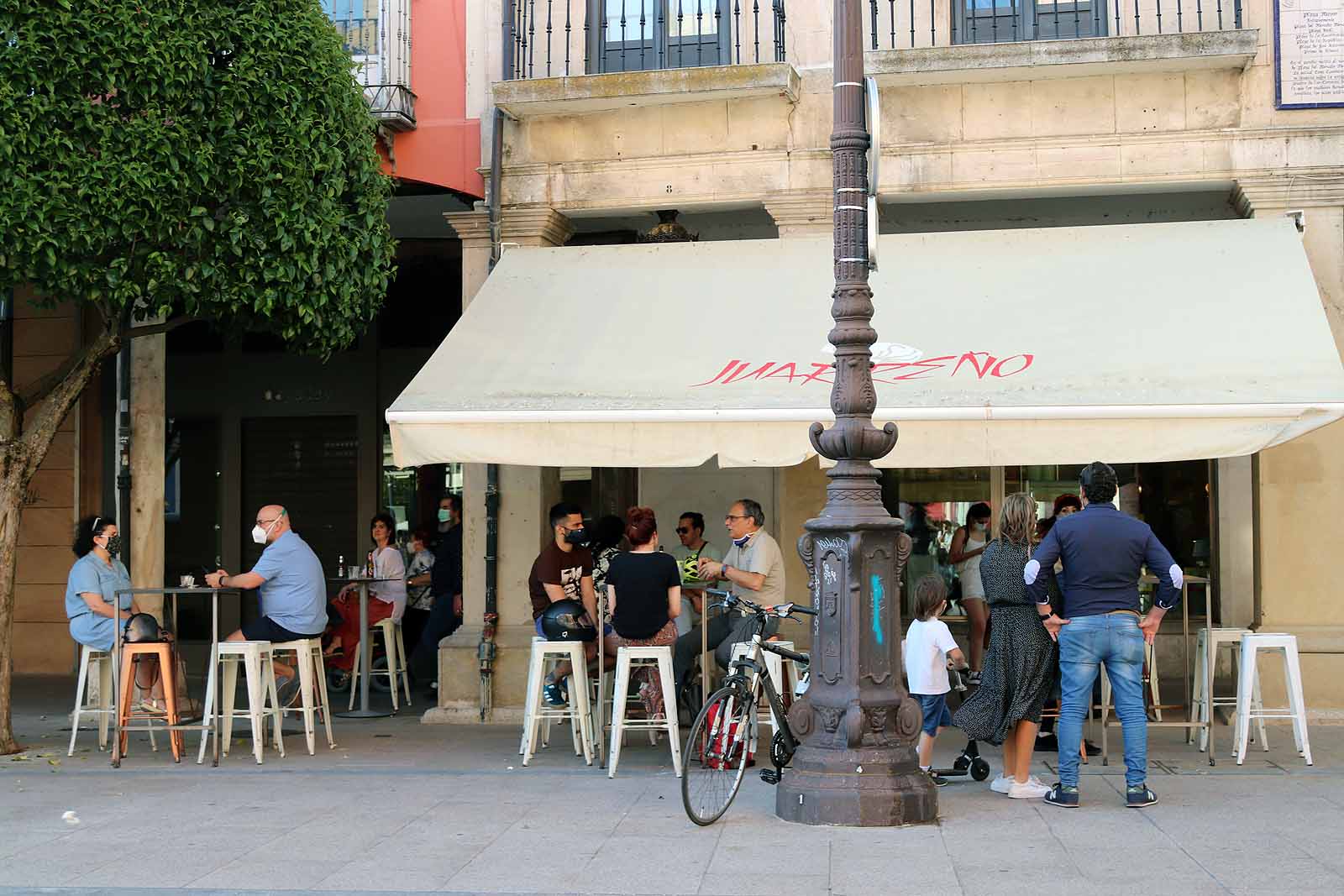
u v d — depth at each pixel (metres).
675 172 11.60
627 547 13.45
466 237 11.90
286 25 9.74
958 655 8.62
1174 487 13.67
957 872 6.14
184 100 9.31
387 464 15.66
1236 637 9.19
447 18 12.05
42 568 15.33
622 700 8.84
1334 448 10.61
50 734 11.06
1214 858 6.36
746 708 7.65
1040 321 9.62
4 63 8.73
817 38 11.46
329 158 9.88
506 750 10.02
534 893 5.90
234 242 9.45
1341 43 10.73
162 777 8.91
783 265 10.92
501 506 11.66
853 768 7.15
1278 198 10.78
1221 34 10.51
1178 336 9.21
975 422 8.48
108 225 9.04
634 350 9.86
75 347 15.30
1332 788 8.09
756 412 8.70
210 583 9.52
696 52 11.89
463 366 9.85
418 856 6.59
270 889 5.99
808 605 12.18
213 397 15.95
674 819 7.40
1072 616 7.61
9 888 6.05
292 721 11.70
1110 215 12.49
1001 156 11.08
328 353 10.51
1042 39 11.15
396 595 13.35
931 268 10.53
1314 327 9.18
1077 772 7.57
